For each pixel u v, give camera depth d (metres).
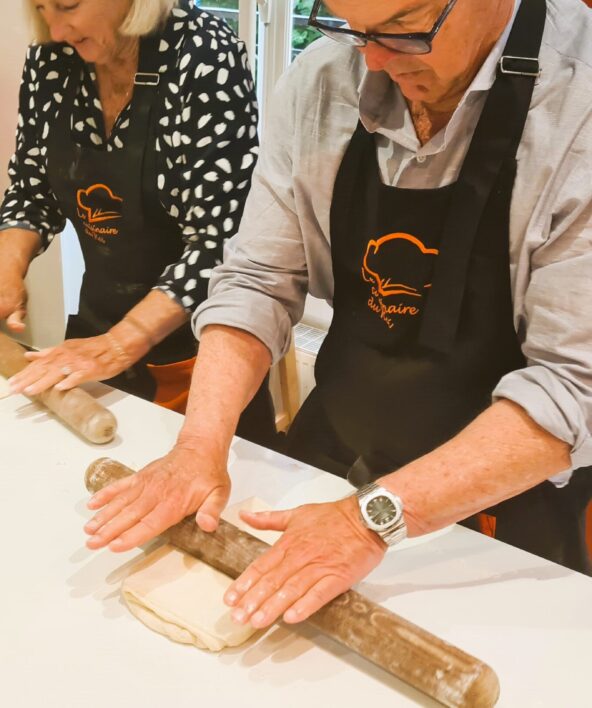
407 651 0.69
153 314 1.27
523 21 0.83
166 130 1.29
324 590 0.74
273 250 1.06
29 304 2.51
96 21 1.18
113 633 0.76
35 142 1.48
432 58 0.77
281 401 2.20
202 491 0.88
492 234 0.89
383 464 1.11
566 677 0.72
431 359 1.02
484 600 0.81
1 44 2.10
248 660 0.73
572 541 1.06
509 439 0.78
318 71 0.98
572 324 0.79
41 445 1.08
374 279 1.03
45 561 0.85
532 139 0.83
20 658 0.73
